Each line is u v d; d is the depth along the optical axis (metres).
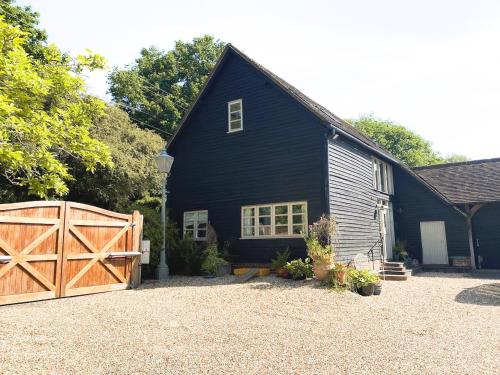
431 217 20.27
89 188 15.13
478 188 19.69
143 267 12.93
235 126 15.98
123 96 31.88
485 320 7.73
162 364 4.72
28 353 4.96
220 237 15.55
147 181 17.22
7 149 6.96
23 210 8.34
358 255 14.80
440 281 14.03
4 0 18.55
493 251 19.05
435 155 58.78
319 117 13.17
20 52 7.34
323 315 7.76
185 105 33.66
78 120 8.86
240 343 5.68
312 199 13.40
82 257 9.44
